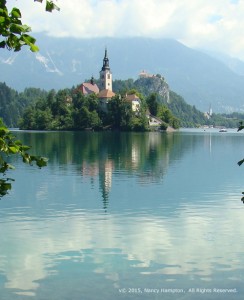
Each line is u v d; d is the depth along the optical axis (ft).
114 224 81.56
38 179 139.33
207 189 122.83
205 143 371.15
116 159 210.59
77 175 150.41
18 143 26.12
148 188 124.26
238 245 68.44
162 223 82.43
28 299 48.83
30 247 66.80
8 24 22.98
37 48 23.68
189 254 63.98
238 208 96.37
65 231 76.28
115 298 48.83
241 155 244.42
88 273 56.24
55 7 23.50
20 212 91.04
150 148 292.20
